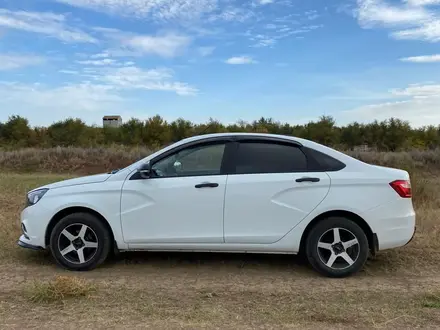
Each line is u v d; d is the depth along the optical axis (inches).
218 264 232.4
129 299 182.1
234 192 211.2
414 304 178.5
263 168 215.2
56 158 1048.8
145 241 215.8
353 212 208.5
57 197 220.8
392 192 210.2
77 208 220.5
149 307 173.6
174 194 213.5
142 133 1584.6
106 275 214.2
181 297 185.3
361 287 199.0
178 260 238.7
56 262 231.3
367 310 172.2
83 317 163.3
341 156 217.2
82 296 183.3
